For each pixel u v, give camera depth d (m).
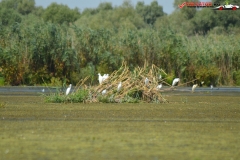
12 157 19.22
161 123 28.30
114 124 27.61
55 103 39.56
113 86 41.31
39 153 19.92
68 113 32.59
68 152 20.12
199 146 21.64
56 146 21.25
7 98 43.94
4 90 54.44
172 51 65.62
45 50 63.81
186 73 66.06
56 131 25.00
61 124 27.45
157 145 21.69
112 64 65.12
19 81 63.19
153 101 41.16
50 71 64.25
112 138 23.16
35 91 53.38
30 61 63.91
